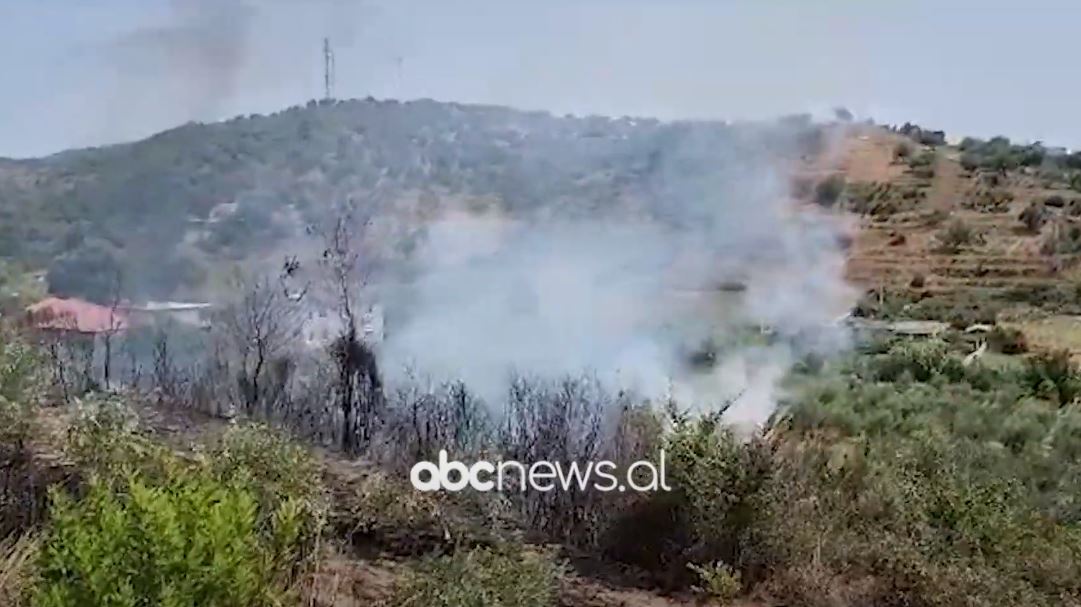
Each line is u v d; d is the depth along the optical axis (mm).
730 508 6602
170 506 3842
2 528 5445
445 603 5188
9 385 6285
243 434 6117
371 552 6223
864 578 6297
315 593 5273
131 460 5648
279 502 5312
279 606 4145
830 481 6988
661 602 6172
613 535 6824
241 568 3885
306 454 6484
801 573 6305
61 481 5777
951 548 6328
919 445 7559
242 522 4070
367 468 7164
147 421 7316
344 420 7871
